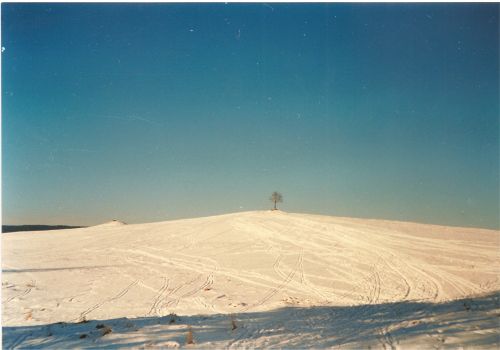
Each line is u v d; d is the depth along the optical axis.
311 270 24.34
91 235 42.59
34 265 27.86
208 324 11.44
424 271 22.98
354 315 13.04
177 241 36.00
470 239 30.53
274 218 43.34
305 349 8.77
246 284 21.69
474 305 14.25
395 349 8.73
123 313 16.36
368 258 26.27
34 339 9.84
